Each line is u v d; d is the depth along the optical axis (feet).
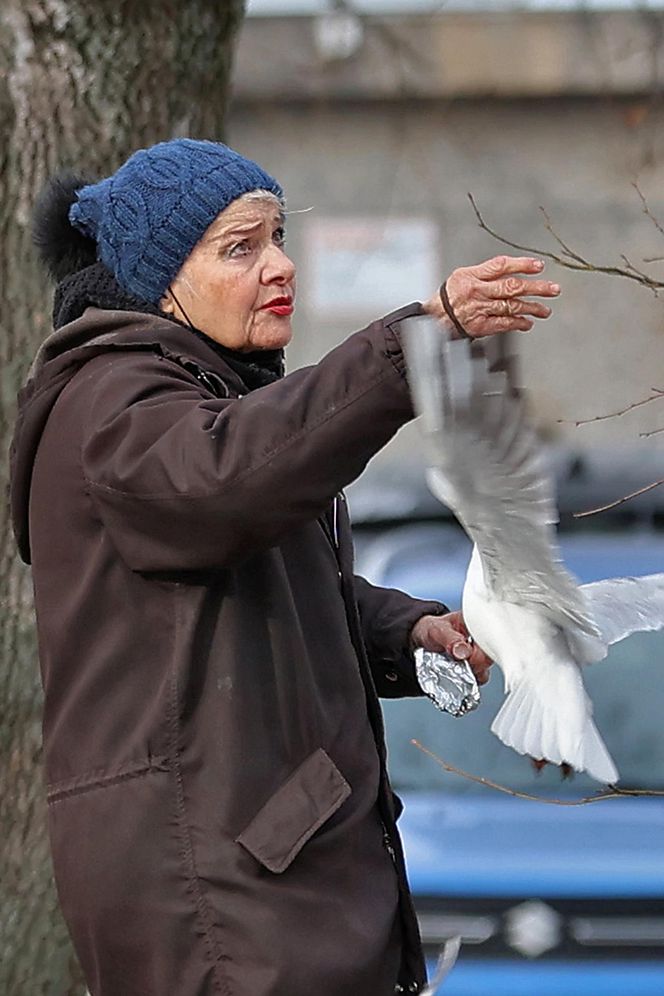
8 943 23.08
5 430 23.34
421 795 28.58
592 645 15.92
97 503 15.31
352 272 84.74
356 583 19.36
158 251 16.72
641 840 27.12
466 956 26.17
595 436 81.10
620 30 61.21
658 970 25.95
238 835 15.31
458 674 17.97
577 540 33.63
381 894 16.10
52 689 16.14
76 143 23.43
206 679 15.55
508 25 81.35
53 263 18.07
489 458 13.25
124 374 15.66
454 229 84.53
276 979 15.08
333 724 16.15
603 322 83.20
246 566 15.83
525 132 83.66
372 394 14.21
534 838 27.22
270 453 14.33
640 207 83.30
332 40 81.61
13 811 23.20
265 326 16.96
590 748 14.73
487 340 13.55
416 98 74.38
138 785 15.46
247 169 16.98
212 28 24.56
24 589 23.27
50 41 23.35
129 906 15.43
